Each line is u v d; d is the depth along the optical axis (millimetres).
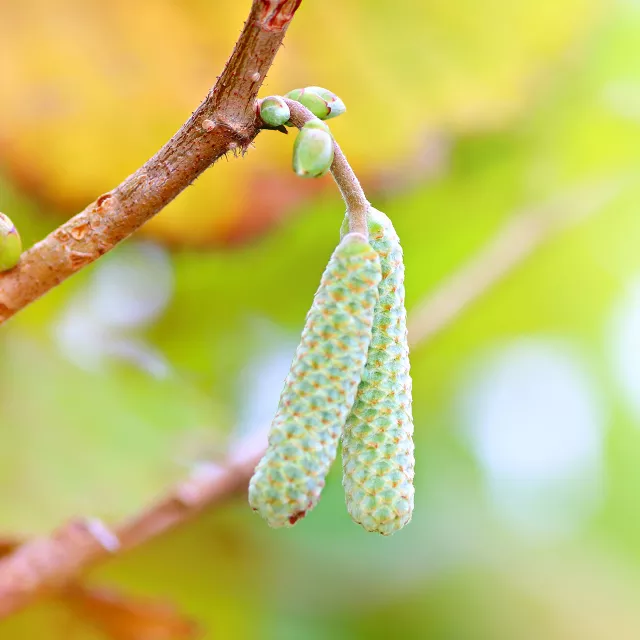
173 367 521
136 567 463
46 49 434
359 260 292
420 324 460
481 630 535
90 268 493
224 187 442
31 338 453
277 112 292
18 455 401
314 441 290
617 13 516
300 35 480
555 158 540
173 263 502
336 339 291
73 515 391
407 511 294
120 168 438
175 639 368
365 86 489
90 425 429
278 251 512
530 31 501
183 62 457
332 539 511
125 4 451
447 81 500
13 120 423
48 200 433
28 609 362
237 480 350
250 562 489
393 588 520
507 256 489
